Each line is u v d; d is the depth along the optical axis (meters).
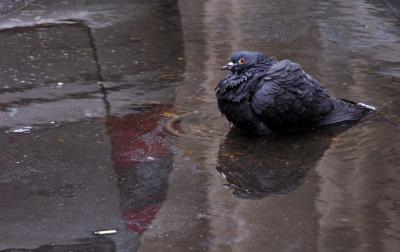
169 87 10.23
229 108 8.48
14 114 9.17
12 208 6.77
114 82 10.45
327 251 5.88
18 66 11.07
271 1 15.74
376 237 6.10
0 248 6.03
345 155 7.91
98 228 6.38
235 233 6.21
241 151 8.08
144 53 11.91
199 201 6.87
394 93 9.76
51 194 7.07
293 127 8.61
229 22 14.02
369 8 14.89
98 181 7.34
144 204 6.82
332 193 6.98
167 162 7.78
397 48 12.06
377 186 7.11
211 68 11.11
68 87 10.20
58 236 6.24
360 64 11.16
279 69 8.45
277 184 7.23
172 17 14.29
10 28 13.16
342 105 9.00
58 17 13.98
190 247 6.00
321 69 10.92
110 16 14.16
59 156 7.95
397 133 8.44
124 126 8.80
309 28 13.47
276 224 6.36
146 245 6.06
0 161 7.80
